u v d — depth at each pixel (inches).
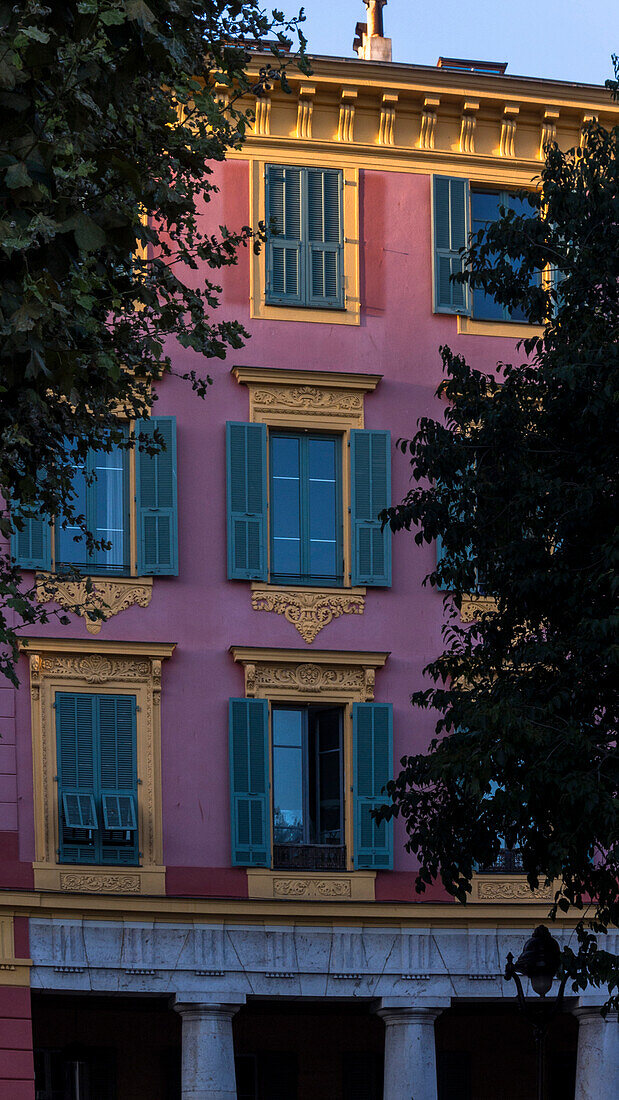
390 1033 1296.8
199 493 1325.0
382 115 1403.8
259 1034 1354.6
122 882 1259.2
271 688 1309.1
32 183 498.0
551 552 959.6
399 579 1349.7
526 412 965.8
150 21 492.1
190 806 1283.2
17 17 493.0
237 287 1362.0
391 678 1333.7
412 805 981.8
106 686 1282.0
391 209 1405.0
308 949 1284.4
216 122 723.4
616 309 964.6
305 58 743.1
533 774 862.5
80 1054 1315.2
